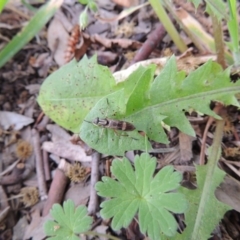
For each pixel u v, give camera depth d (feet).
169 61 0.28
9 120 0.36
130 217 0.22
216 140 0.30
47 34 0.41
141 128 0.28
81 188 0.32
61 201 0.31
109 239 0.28
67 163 0.33
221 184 0.28
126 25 0.39
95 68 0.31
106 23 0.40
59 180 0.32
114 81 0.30
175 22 0.38
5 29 0.42
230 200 0.27
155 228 0.21
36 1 0.43
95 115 0.27
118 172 0.23
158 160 0.31
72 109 0.31
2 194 0.33
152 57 0.37
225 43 0.34
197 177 0.28
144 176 0.23
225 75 0.29
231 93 0.29
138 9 0.40
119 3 0.41
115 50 0.38
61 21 0.41
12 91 0.38
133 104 0.27
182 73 0.28
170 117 0.28
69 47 0.39
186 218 0.26
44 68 0.39
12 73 0.39
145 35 0.39
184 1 0.39
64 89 0.31
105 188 0.23
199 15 0.39
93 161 0.31
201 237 0.25
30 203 0.32
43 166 0.34
